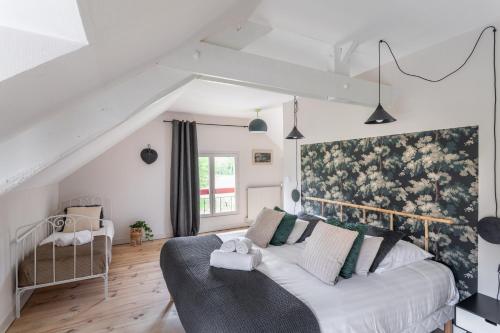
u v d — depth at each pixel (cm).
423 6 179
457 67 223
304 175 395
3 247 234
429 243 244
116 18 71
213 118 558
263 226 296
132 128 366
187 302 174
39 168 140
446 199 230
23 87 79
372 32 216
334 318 158
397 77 267
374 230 254
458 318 193
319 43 235
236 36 183
